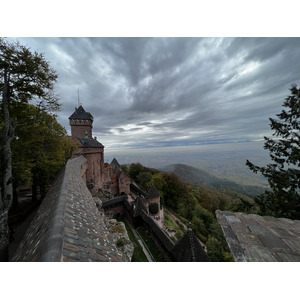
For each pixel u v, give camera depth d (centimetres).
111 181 4156
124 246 1458
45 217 538
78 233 417
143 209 2391
